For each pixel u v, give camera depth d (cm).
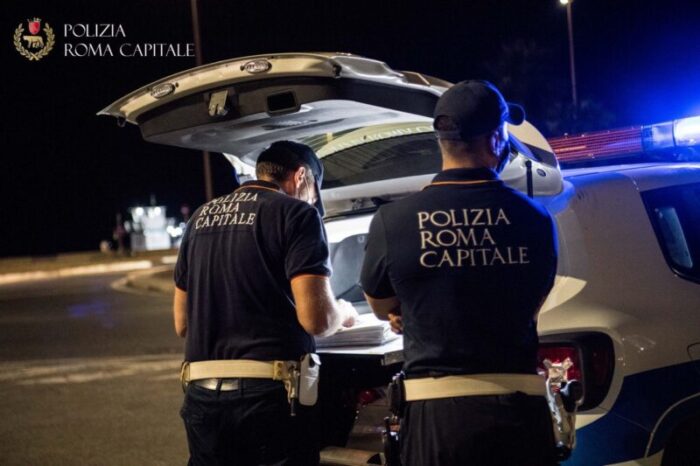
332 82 308
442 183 261
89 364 1009
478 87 262
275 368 303
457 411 248
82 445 641
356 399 342
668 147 426
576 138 462
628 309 323
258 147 391
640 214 349
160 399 789
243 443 308
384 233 260
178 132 352
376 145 388
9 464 601
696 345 329
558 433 268
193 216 333
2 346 1226
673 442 324
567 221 333
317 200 343
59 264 3953
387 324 341
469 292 252
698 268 352
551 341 310
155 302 1756
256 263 307
